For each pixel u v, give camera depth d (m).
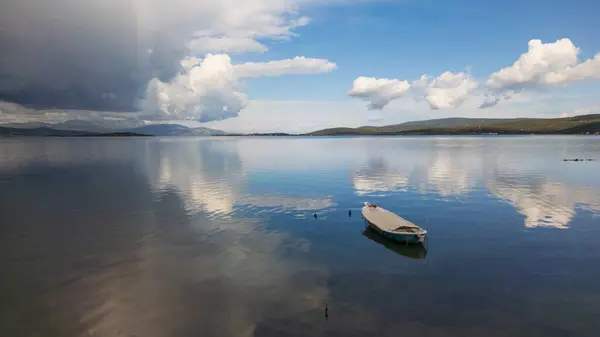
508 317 21.41
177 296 23.72
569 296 23.73
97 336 19.48
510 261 29.36
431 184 64.62
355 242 34.16
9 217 41.88
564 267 28.16
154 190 58.88
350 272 27.52
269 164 101.12
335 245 33.31
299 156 131.38
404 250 31.97
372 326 20.52
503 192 56.59
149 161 110.81
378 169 87.50
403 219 38.75
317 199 52.34
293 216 42.94
